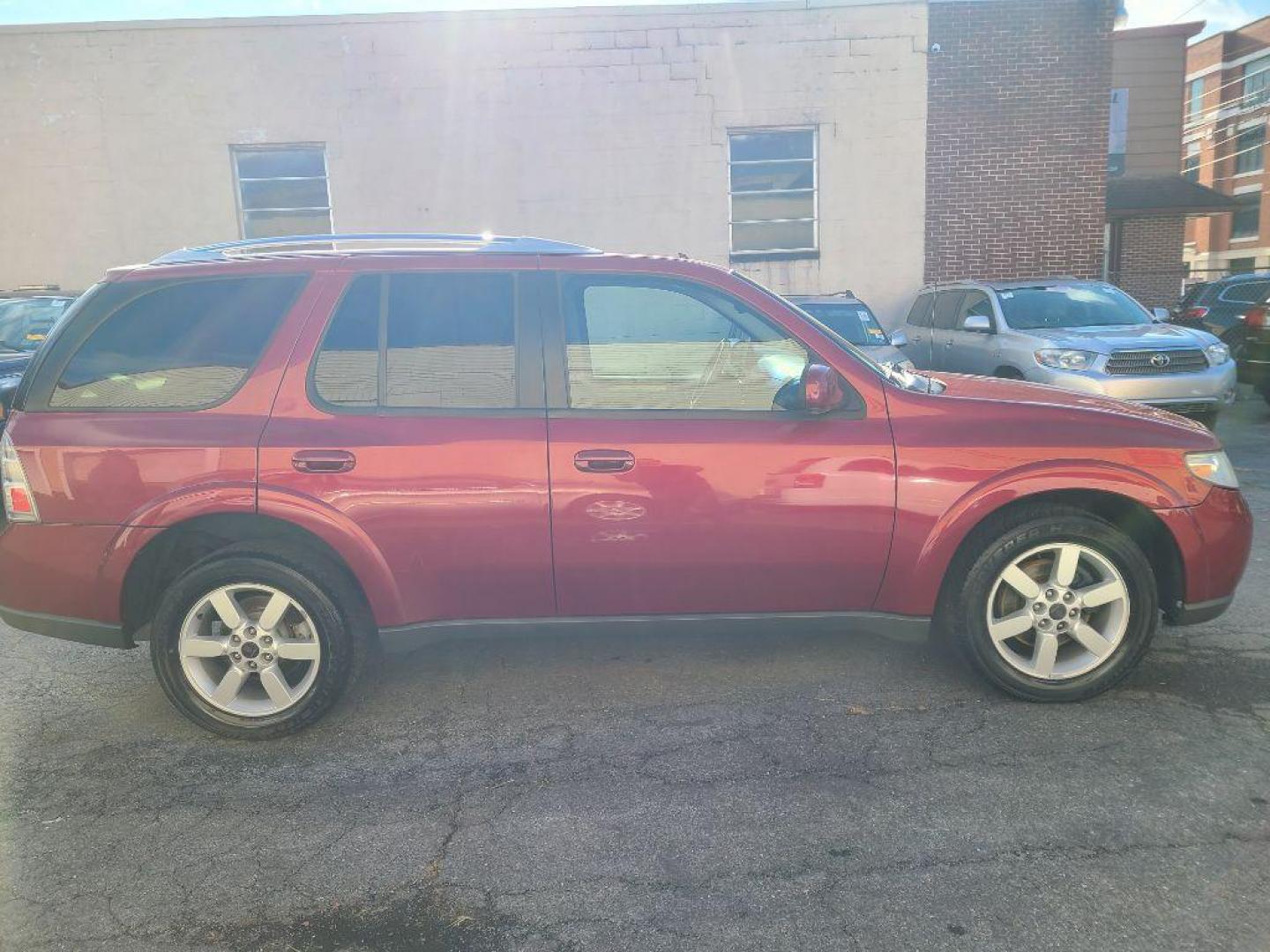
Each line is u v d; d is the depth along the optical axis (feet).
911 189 41.65
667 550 11.19
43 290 28.73
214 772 10.68
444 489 10.94
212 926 8.01
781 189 41.81
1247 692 11.93
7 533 11.17
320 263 11.48
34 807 9.98
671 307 11.42
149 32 39.06
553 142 40.52
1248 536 11.75
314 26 39.17
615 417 11.19
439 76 39.83
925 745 10.78
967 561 11.51
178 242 40.68
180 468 10.86
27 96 39.45
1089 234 42.34
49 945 7.79
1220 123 119.65
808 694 12.26
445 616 11.52
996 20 40.50
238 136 39.93
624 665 13.39
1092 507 12.03
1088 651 11.59
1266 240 113.19
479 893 8.36
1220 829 8.99
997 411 11.50
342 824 9.53
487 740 11.25
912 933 7.68
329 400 11.17
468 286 11.44
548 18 39.58
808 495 11.08
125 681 13.39
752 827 9.26
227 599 11.14
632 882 8.45
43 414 11.15
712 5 39.78
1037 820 9.23
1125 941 7.52
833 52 40.34
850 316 31.71
